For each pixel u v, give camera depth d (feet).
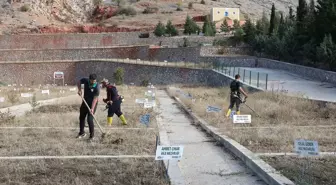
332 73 104.42
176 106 80.02
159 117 58.85
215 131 43.91
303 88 94.02
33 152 32.48
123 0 302.66
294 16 182.70
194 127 51.16
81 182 24.11
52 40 213.46
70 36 214.90
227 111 57.88
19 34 217.36
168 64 168.14
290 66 135.74
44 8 273.13
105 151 33.09
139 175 26.23
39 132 42.50
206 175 27.58
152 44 207.31
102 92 114.32
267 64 154.71
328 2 122.83
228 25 232.32
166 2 301.84
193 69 150.10
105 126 47.98
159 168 27.78
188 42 196.95
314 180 25.04
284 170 27.07
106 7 296.30
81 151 32.96
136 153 32.53
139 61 183.11
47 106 71.31
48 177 25.36
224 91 97.50
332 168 28.09
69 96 89.56
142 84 167.32
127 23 256.11
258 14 296.30
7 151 32.78
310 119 55.52
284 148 34.55
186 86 137.69
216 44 188.96
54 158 30.01
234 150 34.32
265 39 171.63
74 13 287.07
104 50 200.54
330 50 112.78
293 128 46.03
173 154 26.05
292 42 146.51
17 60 197.67
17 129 44.24
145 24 250.98
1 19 241.76
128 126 48.29
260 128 45.88
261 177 26.68
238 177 27.12
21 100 81.82
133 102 82.74
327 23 122.83
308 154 26.50
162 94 115.14
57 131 43.19
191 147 37.60
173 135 44.55
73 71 193.88
